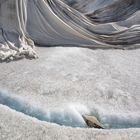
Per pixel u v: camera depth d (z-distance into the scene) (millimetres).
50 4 18844
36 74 15391
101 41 18938
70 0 20500
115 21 20250
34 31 18594
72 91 14391
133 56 17953
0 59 16438
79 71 15938
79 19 19312
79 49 18141
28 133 11477
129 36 19281
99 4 20625
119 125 12672
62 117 12836
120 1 20562
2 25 18125
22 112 13055
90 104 13719
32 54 16875
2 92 14156
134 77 15836
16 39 17828
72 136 11461
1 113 12516
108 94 14430
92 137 11438
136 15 20234
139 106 13781
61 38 18719
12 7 17844
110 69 16375
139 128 12203
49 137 11328
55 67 16078
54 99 13836
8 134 11359
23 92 14172
